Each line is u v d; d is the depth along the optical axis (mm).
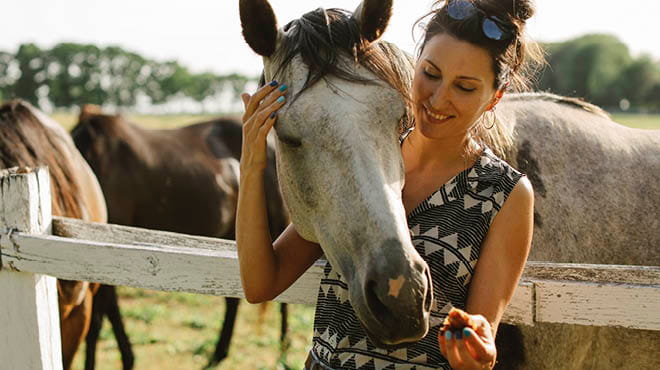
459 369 1075
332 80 1326
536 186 2002
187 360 4949
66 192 3117
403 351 1270
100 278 1824
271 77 1454
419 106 1324
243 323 5965
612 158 2123
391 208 1202
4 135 3014
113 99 52156
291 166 1374
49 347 1946
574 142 2105
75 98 50406
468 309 1255
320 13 1441
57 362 1990
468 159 1352
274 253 1465
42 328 1917
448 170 1358
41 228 1943
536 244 1960
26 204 1882
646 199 2082
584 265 1549
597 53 44312
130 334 5469
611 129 2232
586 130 2156
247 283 1431
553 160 2049
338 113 1281
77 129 5039
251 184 1388
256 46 1463
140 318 5934
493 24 1219
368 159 1254
